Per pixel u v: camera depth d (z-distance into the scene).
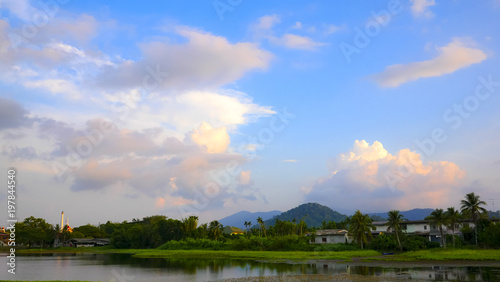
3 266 75.25
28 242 171.12
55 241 186.62
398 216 103.94
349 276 52.53
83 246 187.25
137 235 160.75
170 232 156.88
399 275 52.41
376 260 77.75
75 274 59.47
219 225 162.00
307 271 60.31
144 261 88.94
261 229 173.50
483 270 55.88
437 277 49.19
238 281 50.03
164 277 55.22
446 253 80.56
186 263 80.81
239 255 100.12
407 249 100.12
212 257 100.81
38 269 68.75
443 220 102.31
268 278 52.41
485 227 101.44
